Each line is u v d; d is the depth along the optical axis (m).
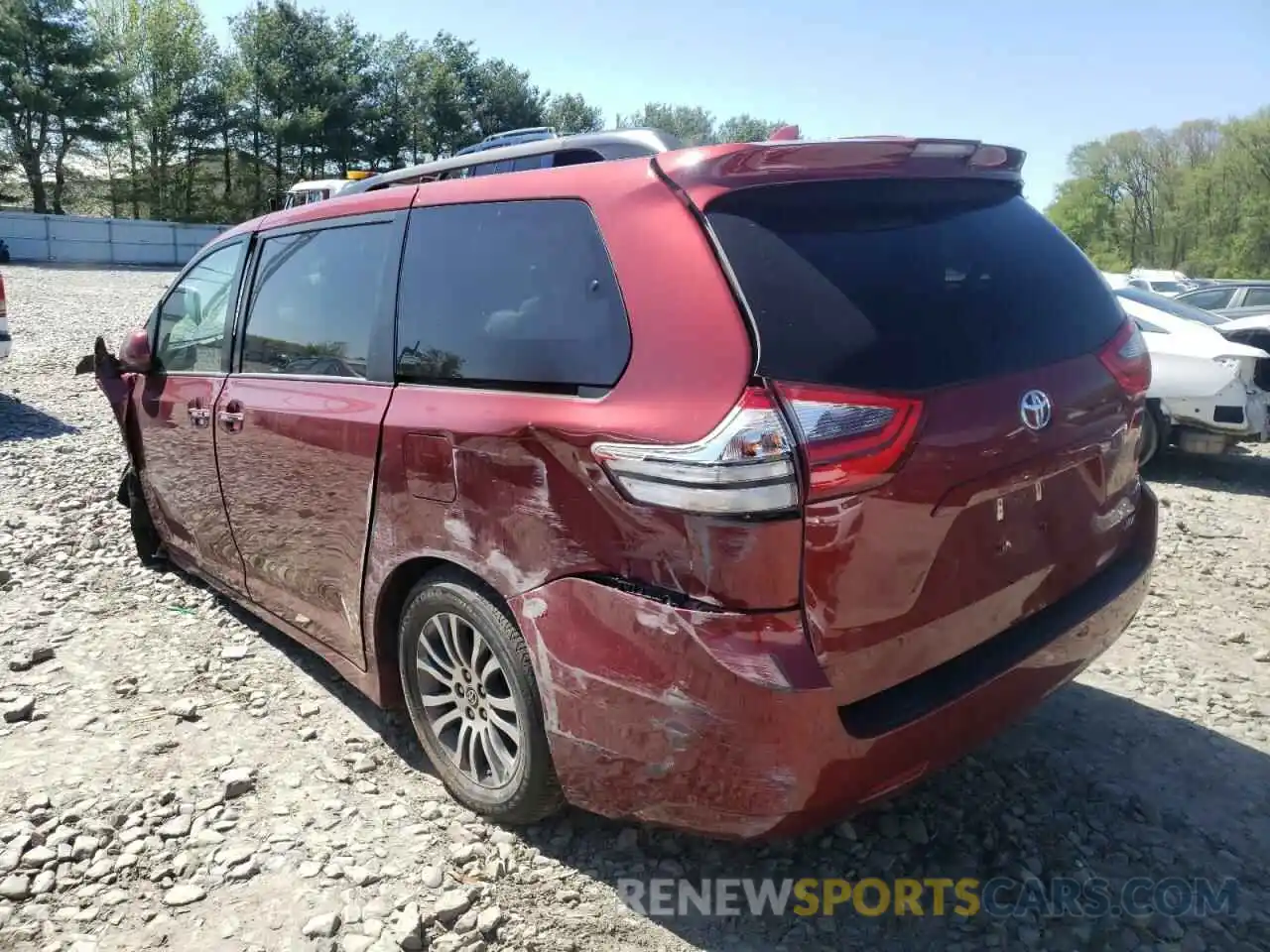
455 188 2.93
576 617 2.33
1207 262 66.06
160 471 4.42
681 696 2.15
